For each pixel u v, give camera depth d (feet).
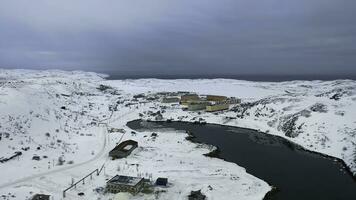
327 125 319.88
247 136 347.56
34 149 255.50
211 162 249.14
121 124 402.31
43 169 222.07
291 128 343.26
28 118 307.17
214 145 309.01
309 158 268.82
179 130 369.30
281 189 202.39
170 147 288.10
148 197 184.14
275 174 229.25
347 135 292.61
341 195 193.77
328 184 210.59
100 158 253.03
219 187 198.90
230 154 278.46
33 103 348.38
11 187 191.21
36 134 286.25
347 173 232.53
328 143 293.43
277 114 393.29
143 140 309.83
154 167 231.91
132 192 186.70
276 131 360.69
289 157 271.08
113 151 254.06
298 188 204.03
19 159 233.76
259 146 306.14
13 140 259.60
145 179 205.57
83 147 279.90
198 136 345.92
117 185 188.85
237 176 218.79
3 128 268.82
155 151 272.92
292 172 233.55
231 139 333.62
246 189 197.36
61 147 271.90
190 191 191.72
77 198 181.68
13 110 303.68
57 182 201.87
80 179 208.13
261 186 202.49
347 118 321.32
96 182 203.92
